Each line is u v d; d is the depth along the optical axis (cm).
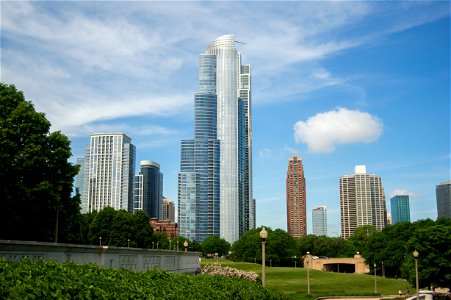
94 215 12350
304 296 7538
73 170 5528
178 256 5184
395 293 9700
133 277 1520
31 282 959
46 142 5284
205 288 1795
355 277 11956
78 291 1059
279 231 17712
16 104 5138
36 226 5350
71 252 2400
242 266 13512
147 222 12381
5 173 4588
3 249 1814
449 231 7600
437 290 11044
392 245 13725
